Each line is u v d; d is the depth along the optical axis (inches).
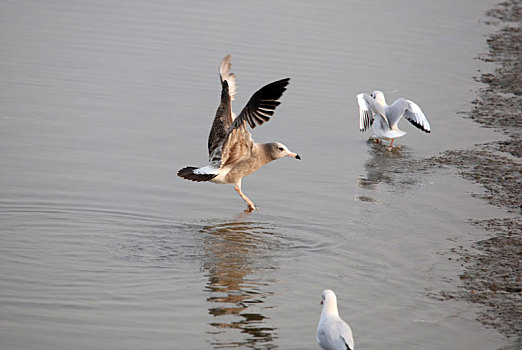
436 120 762.8
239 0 1157.7
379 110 698.2
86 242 487.5
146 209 544.1
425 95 828.6
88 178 593.6
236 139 506.3
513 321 394.9
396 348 366.3
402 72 897.5
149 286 428.1
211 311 400.5
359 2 1184.8
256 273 447.8
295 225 524.7
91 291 420.2
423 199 576.4
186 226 519.2
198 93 804.0
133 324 384.8
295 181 612.7
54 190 566.6
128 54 908.6
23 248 474.9
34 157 628.1
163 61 892.0
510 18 1140.5
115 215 531.5
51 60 872.3
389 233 512.1
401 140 725.3
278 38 988.6
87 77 829.8
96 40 951.0
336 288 430.6
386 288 431.2
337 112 780.0
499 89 855.7
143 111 748.6
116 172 609.6
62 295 414.3
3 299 407.5
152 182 593.9
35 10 1059.9
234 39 977.5
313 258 471.5
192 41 963.3
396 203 567.5
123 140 676.7
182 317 393.1
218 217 537.6
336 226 523.8
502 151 687.7
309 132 729.0
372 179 620.1
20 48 903.1
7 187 567.2
